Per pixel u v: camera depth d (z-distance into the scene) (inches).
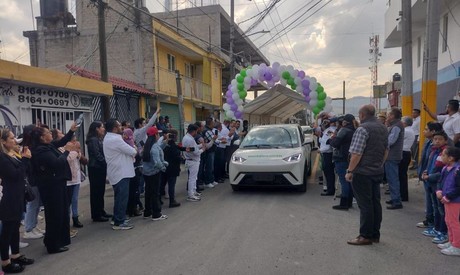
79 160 269.6
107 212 306.8
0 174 182.2
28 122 383.6
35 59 747.4
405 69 459.2
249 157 357.1
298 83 568.4
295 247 205.5
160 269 180.1
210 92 986.7
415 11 548.4
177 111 834.8
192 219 273.3
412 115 449.1
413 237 220.1
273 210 291.6
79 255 205.5
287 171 342.6
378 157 206.1
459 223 189.2
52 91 413.7
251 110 658.2
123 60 706.8
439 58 544.4
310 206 303.0
